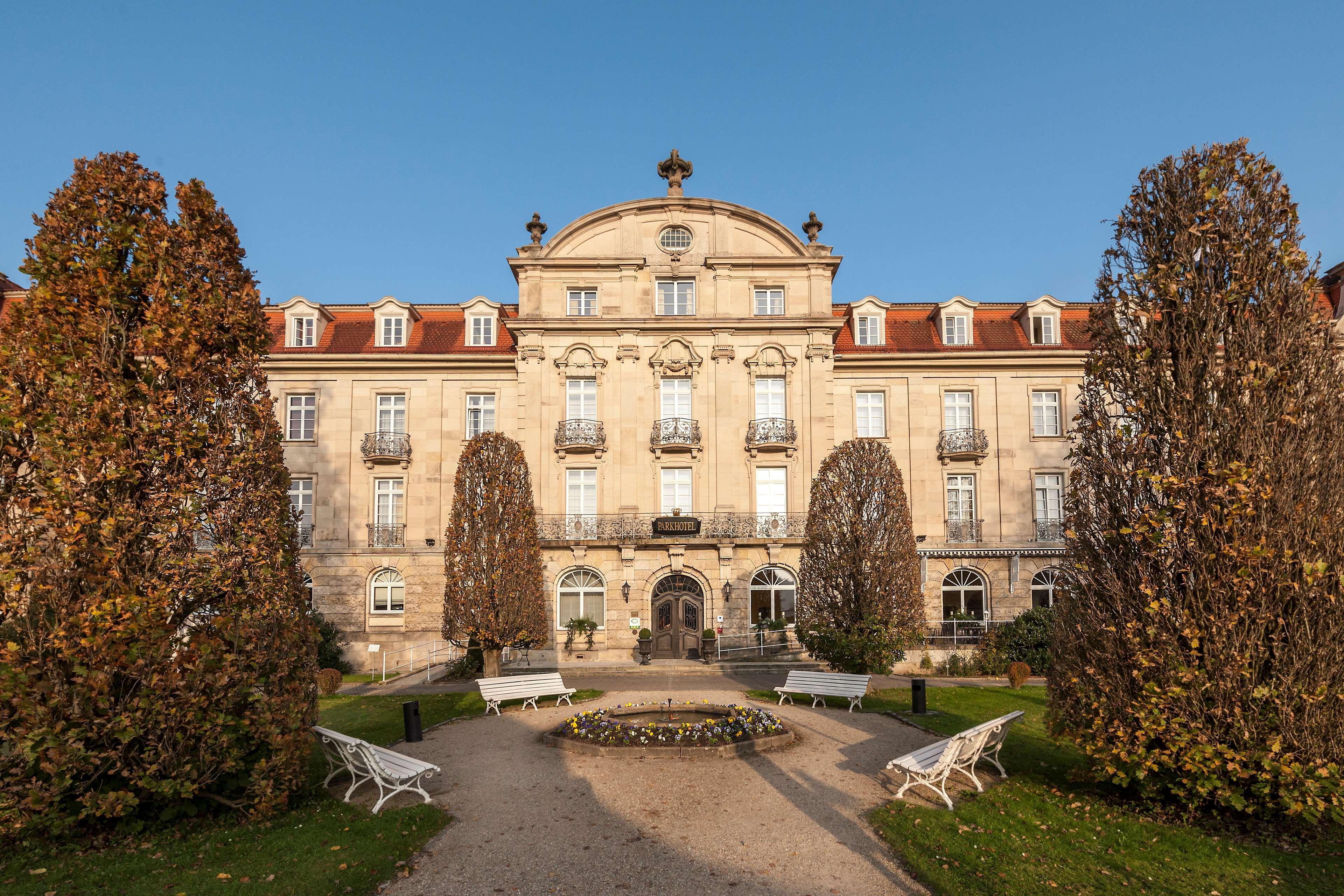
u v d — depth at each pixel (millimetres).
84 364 8891
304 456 28969
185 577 9000
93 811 8188
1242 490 8680
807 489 28219
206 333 9531
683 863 8047
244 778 9367
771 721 13453
